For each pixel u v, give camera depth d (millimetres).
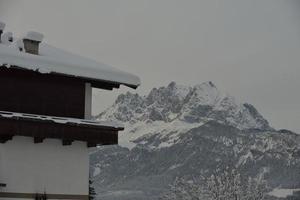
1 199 22359
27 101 23703
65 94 24688
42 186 23344
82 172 24438
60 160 23969
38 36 25562
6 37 28062
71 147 24344
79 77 24281
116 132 24547
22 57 23078
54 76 24531
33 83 23969
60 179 23828
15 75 23609
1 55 22594
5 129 21875
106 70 24969
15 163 22906
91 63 25844
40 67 23297
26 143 23281
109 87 26141
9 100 23328
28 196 22969
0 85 23234
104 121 24484
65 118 23750
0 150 22703
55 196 23578
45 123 22750
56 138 23281
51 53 26812
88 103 25219
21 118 22125
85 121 23922
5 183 22547
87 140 23750
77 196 24125
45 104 24109
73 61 25109
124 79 25203
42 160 23531
